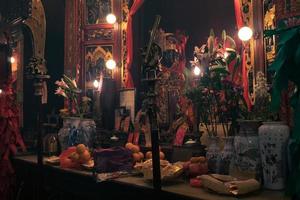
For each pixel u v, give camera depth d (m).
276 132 1.82
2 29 3.94
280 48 1.59
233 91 2.23
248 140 1.96
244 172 1.94
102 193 2.40
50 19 4.25
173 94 3.01
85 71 3.75
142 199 2.07
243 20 2.64
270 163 1.84
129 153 2.48
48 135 3.50
